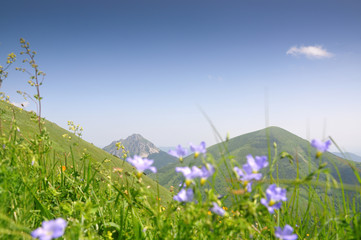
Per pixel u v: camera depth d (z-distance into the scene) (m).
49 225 1.41
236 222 1.65
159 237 2.24
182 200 1.70
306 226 2.46
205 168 1.68
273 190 1.66
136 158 1.91
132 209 2.65
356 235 1.84
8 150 2.58
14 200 2.49
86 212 2.27
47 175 3.29
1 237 1.91
